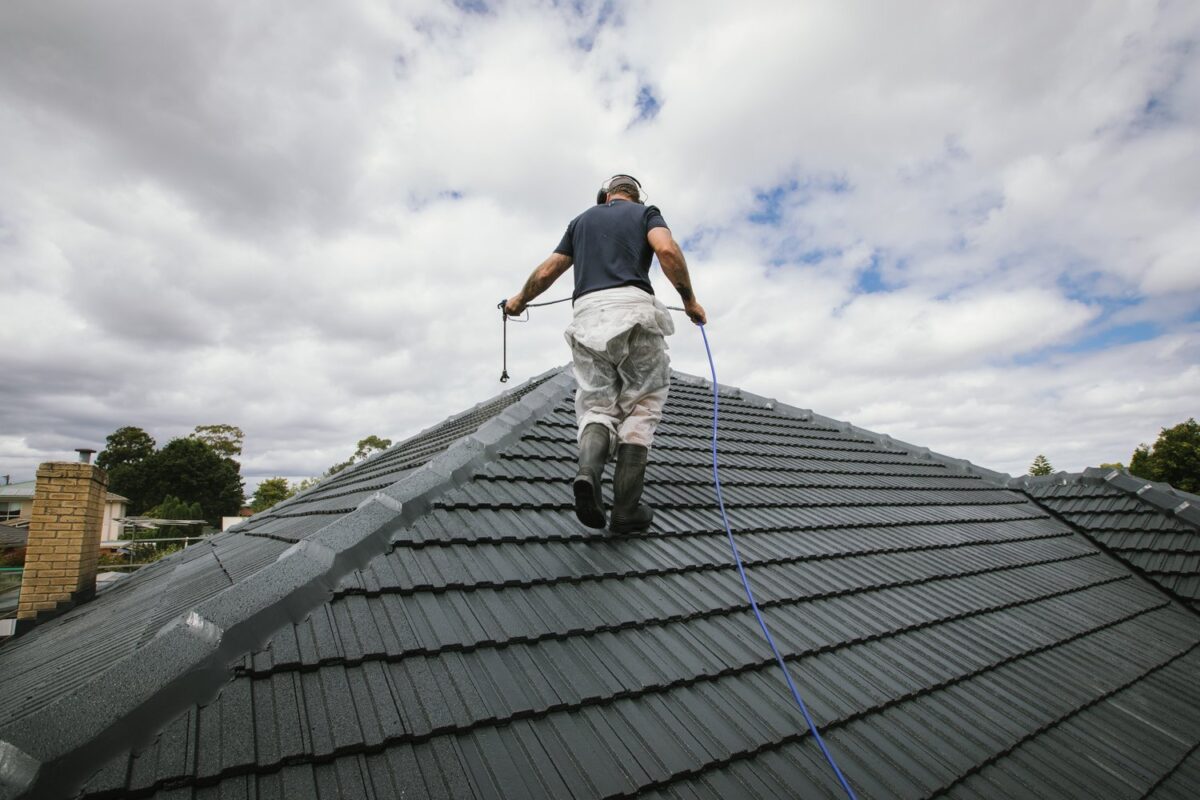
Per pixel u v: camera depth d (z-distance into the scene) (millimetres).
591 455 2805
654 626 2611
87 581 6723
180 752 1521
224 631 1835
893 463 7500
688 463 4898
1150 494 6508
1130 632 4352
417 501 2891
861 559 4125
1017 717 2877
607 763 1851
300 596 2102
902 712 2635
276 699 1733
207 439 78875
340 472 8625
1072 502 7137
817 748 2236
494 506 3125
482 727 1835
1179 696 3533
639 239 3104
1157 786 2689
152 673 1652
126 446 72438
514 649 2209
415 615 2215
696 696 2287
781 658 2623
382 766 1620
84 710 1510
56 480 6480
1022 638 3727
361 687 1845
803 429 7859
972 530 5676
